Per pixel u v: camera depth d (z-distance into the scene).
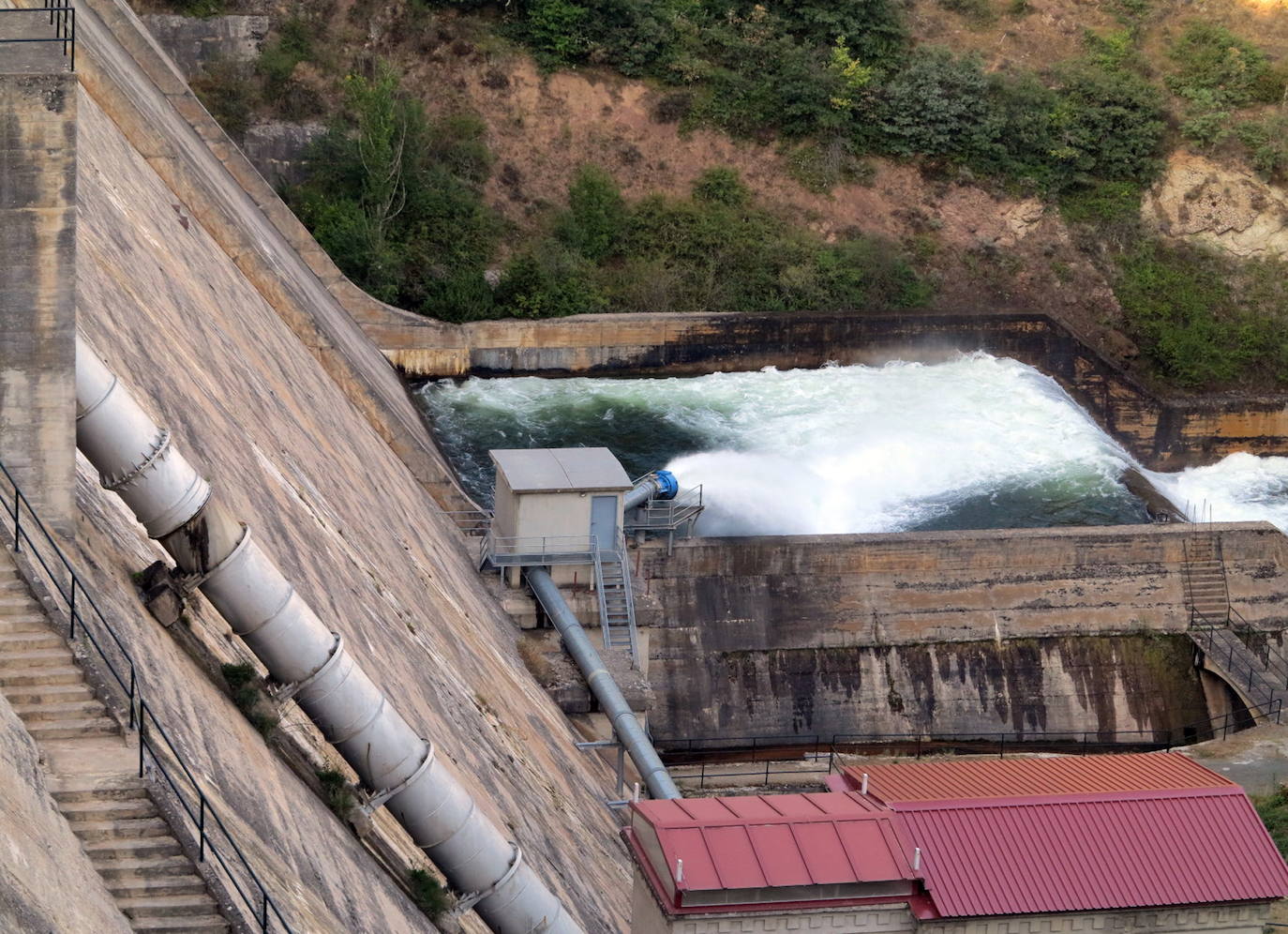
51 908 18.27
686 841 25.19
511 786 37.53
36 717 22.12
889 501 73.25
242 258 59.44
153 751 21.94
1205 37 98.12
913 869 25.38
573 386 79.81
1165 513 73.56
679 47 91.94
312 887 24.45
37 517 25.91
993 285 89.19
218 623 29.02
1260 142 93.00
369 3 88.62
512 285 80.81
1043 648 64.44
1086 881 25.62
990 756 63.19
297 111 85.19
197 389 38.25
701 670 61.47
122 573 27.08
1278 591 66.06
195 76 85.00
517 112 88.31
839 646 62.81
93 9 71.56
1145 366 88.19
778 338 82.69
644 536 61.72
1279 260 91.69
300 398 50.28
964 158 91.88
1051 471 76.00
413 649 38.78
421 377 78.88
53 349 26.00
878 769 28.95
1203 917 26.12
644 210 86.75
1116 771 28.83
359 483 48.75
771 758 61.41
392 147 81.69
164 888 20.62
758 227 87.69
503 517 55.69
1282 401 84.44
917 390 81.56
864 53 94.19
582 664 52.34
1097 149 92.81
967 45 97.31
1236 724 64.75
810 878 25.02
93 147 47.19
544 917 31.66
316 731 29.41
